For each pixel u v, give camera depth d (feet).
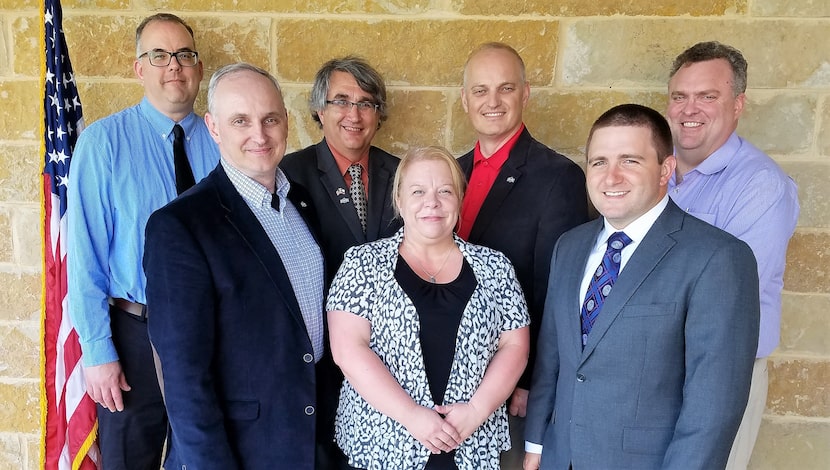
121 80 7.79
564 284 5.31
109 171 6.53
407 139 7.98
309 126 7.97
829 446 8.07
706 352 4.42
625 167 4.72
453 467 5.13
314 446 5.09
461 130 7.92
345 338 5.17
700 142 6.40
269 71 7.81
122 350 6.56
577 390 4.96
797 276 7.80
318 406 5.56
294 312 5.04
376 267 5.29
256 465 4.97
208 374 4.68
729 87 6.28
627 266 4.79
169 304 4.59
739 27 7.45
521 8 7.59
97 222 6.46
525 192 6.45
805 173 7.64
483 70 6.63
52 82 7.01
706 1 7.44
